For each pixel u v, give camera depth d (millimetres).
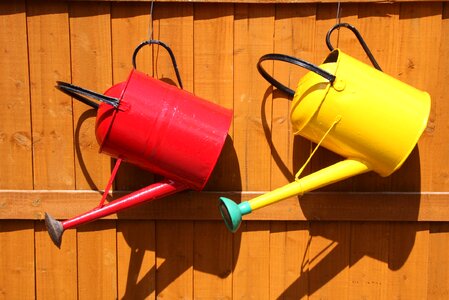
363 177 1443
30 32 1384
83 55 1395
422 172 1438
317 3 1379
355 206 1441
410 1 1364
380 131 1236
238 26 1389
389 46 1392
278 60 1317
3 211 1434
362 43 1326
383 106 1229
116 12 1381
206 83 1406
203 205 1444
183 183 1310
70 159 1437
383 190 1447
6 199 1431
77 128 1427
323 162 1436
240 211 1235
